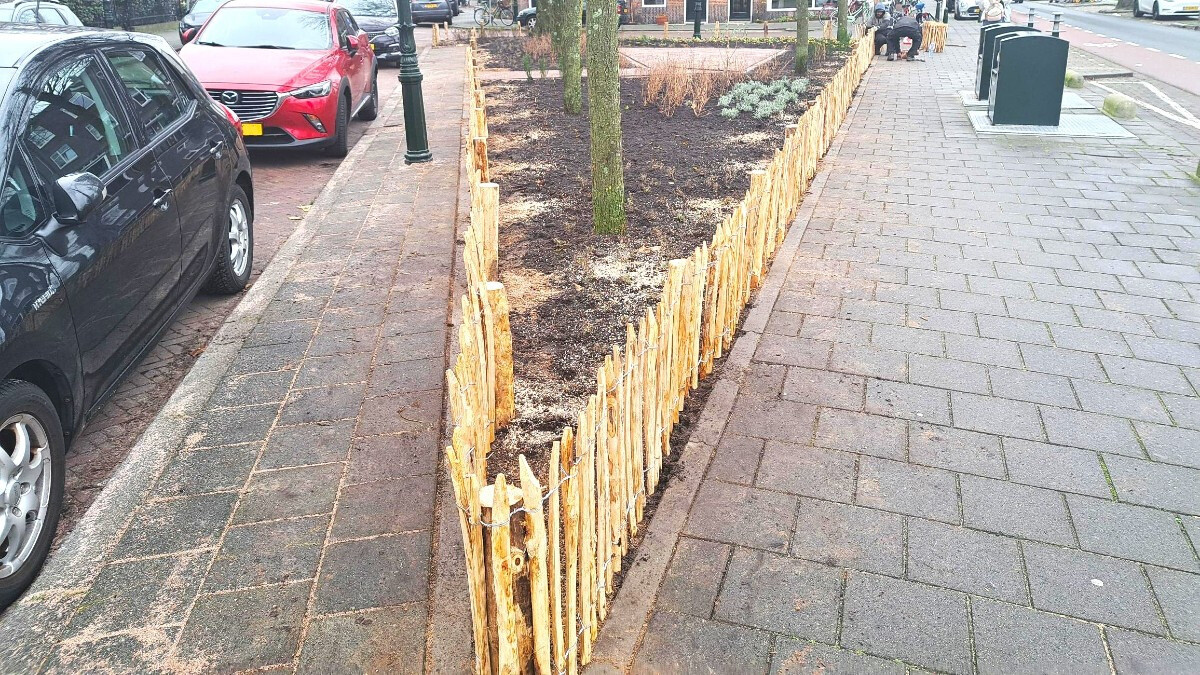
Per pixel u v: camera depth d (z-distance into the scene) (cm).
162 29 2695
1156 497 353
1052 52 1085
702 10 3719
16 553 313
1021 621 291
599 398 279
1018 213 741
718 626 291
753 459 385
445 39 2506
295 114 974
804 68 1650
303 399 440
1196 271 595
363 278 606
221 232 564
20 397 312
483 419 365
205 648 284
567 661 269
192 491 366
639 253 623
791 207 718
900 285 580
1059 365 464
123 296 413
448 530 336
